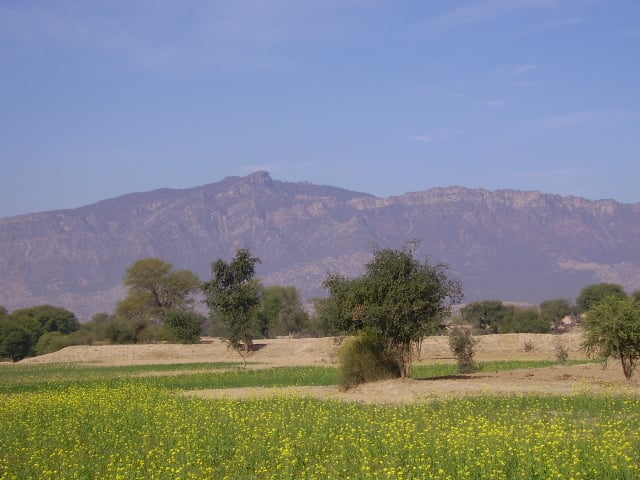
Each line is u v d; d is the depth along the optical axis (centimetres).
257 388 4241
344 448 2000
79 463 2000
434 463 1762
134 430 2516
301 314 13162
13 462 2088
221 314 6366
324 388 3991
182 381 4928
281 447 2050
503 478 1600
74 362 8306
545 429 2119
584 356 6919
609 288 14050
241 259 6431
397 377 3678
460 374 4438
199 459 1945
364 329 3644
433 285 3591
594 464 1645
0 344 11994
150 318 13200
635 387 3206
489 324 13050
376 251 3719
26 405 3288
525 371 4194
